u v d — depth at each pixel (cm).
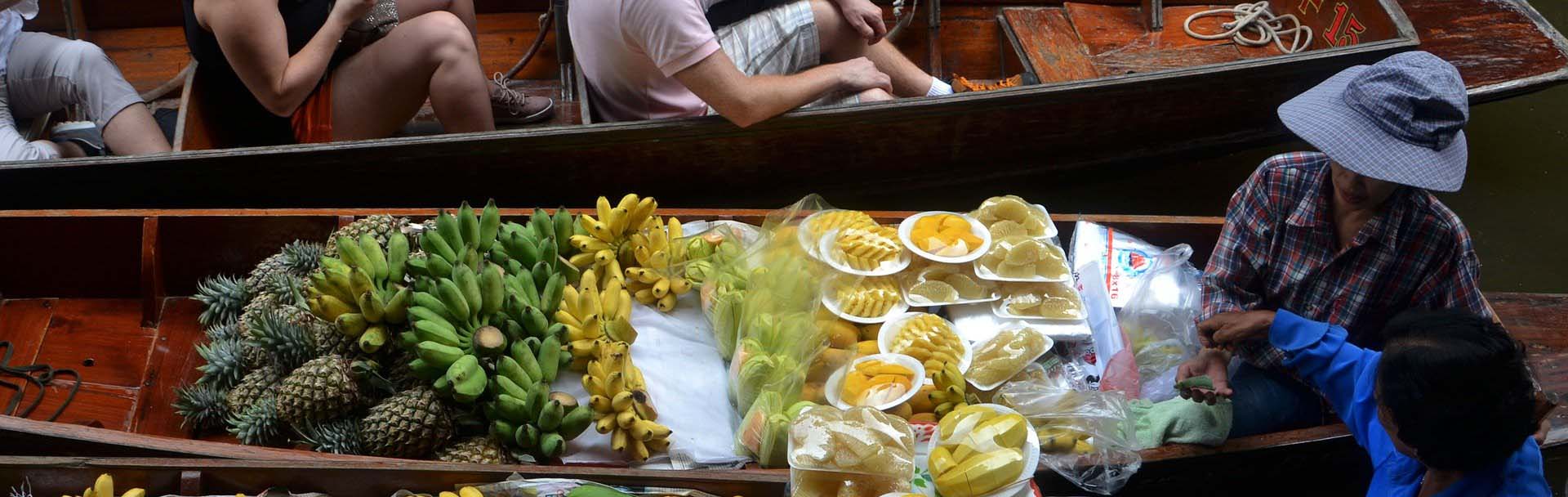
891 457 213
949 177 348
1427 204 218
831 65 320
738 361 239
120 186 300
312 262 269
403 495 208
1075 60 398
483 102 332
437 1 355
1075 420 233
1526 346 297
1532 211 391
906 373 240
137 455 219
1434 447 174
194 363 277
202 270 286
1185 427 241
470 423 229
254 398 240
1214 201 395
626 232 269
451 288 228
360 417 238
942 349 245
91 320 286
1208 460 242
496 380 225
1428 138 199
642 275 260
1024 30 409
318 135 333
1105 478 229
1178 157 359
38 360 277
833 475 210
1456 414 168
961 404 231
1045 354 259
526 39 416
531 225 265
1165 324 270
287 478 208
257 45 288
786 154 325
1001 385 245
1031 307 260
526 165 314
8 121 320
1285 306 246
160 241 280
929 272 264
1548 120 422
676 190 333
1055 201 394
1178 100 333
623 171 322
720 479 212
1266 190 237
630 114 328
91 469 205
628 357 238
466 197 324
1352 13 375
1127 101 329
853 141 324
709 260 268
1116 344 260
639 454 229
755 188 338
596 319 242
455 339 229
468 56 325
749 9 324
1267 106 343
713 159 322
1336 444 245
